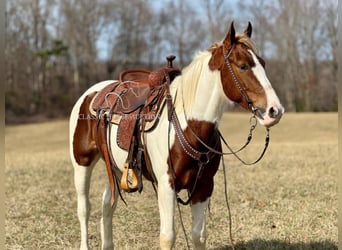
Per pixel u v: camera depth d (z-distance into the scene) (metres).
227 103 3.64
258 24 37.72
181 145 3.62
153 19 45.19
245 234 5.41
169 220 3.68
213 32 37.38
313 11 36.62
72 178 9.30
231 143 16.91
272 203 6.71
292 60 36.94
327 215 5.95
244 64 3.40
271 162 10.33
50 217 6.39
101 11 42.56
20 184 8.72
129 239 5.42
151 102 3.97
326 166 9.53
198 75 3.66
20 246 5.26
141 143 3.98
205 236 3.85
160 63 45.38
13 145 19.92
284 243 5.05
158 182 3.79
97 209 6.77
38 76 37.47
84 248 4.77
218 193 7.39
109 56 43.91
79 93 37.97
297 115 26.08
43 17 39.09
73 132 4.94
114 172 4.54
